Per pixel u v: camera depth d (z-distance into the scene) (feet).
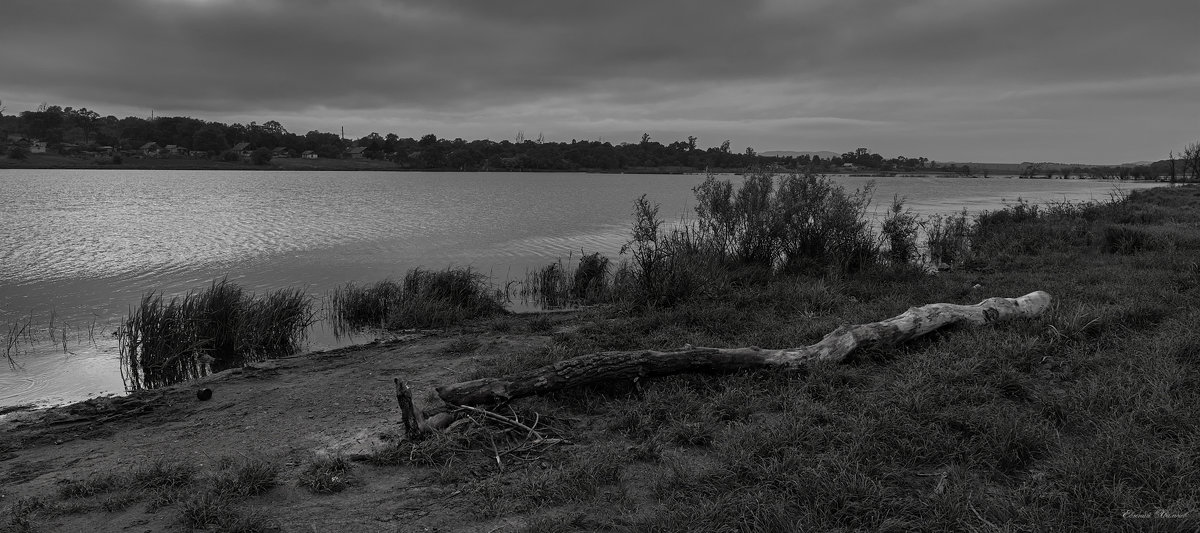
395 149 590.14
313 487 14.47
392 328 33.45
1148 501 12.14
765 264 41.42
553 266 44.78
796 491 13.05
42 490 14.84
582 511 13.08
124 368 26.96
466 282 38.60
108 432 19.24
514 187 233.35
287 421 19.60
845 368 20.40
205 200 134.31
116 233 71.51
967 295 32.42
